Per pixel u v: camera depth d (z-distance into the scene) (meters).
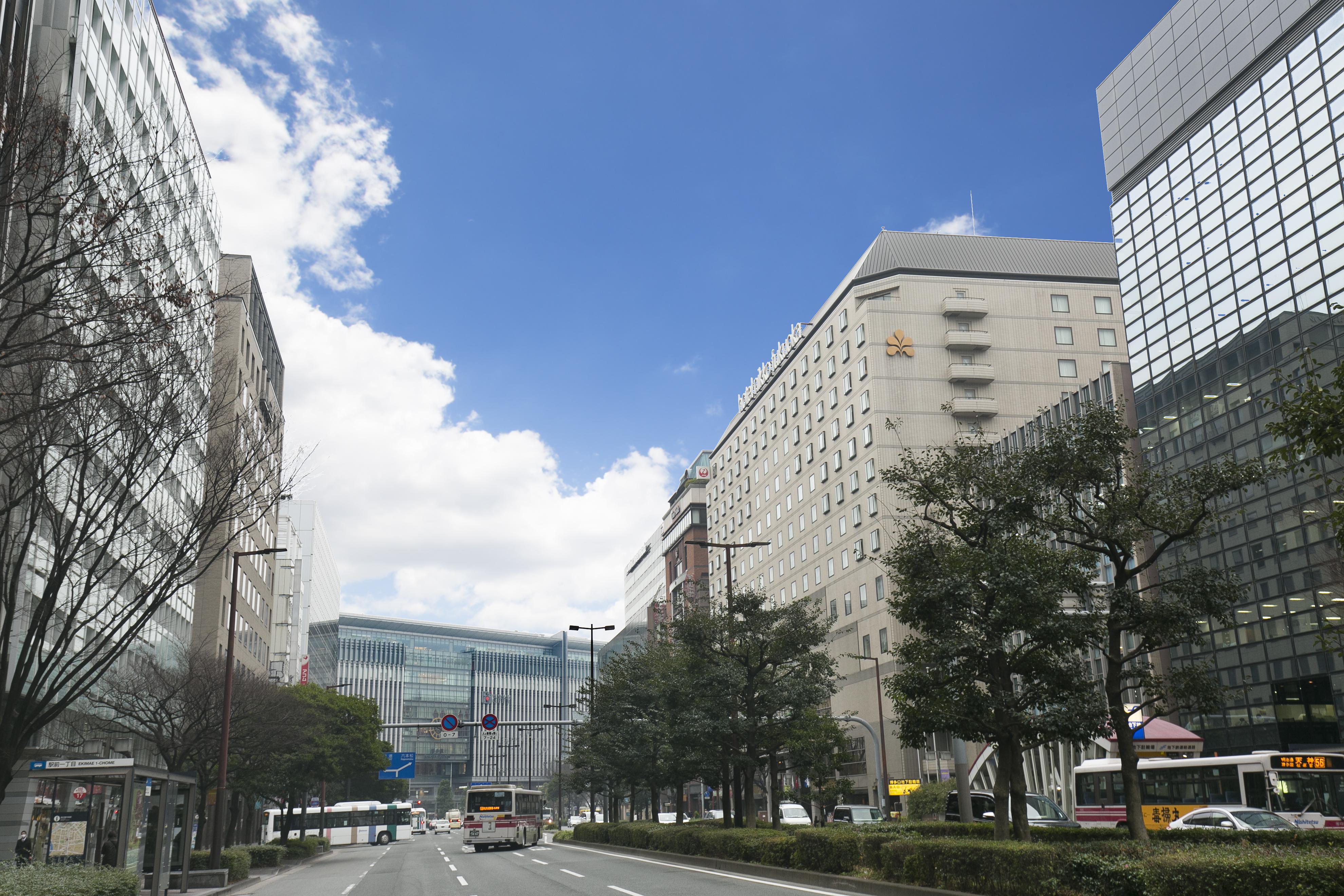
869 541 75.19
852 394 79.56
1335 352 48.66
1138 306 63.97
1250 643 52.03
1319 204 50.28
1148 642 19.55
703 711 34.25
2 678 14.69
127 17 39.56
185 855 27.17
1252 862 11.49
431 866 38.03
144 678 38.56
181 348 15.83
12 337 12.97
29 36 15.63
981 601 20.02
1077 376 77.81
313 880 33.91
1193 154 59.97
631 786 54.25
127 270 14.52
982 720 19.75
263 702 42.41
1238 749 52.28
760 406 103.81
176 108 46.88
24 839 27.47
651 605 137.75
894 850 19.70
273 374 84.44
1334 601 47.47
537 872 30.48
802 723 34.22
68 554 18.31
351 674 185.12
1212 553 54.78
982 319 77.88
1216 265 57.31
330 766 57.50
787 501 94.19
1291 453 12.87
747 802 34.03
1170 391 60.22
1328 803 26.67
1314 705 48.16
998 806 19.61
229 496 16.61
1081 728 18.89
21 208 13.23
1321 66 50.72
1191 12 60.81
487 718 55.50
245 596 71.44
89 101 34.81
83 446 14.71
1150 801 31.31
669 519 145.00
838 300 83.12
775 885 22.70
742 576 106.88
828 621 34.97
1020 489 20.25
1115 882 13.54
